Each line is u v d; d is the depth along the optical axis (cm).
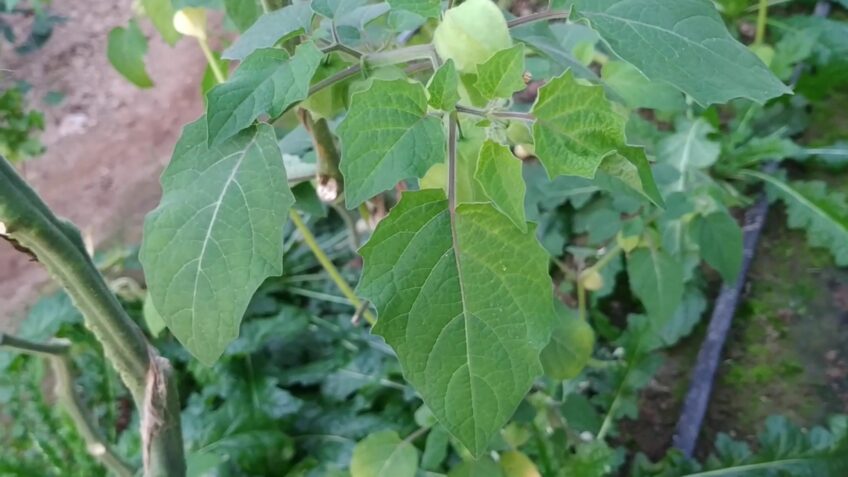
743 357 73
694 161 74
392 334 22
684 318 73
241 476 62
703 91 26
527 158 78
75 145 102
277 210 25
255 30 30
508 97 24
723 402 71
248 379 68
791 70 82
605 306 79
